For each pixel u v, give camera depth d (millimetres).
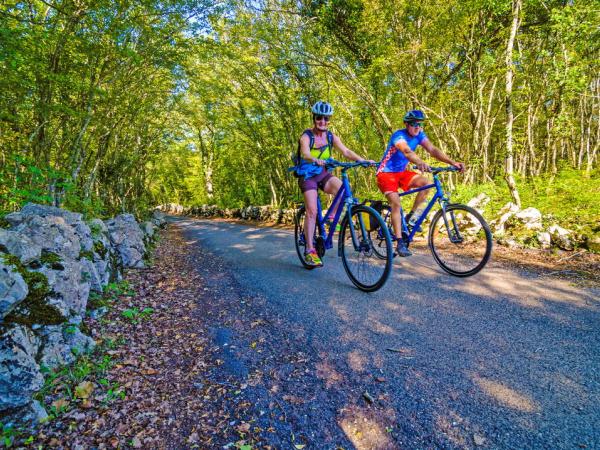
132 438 1919
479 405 1971
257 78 15047
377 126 11734
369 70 9977
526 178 10602
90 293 3834
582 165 12258
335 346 2768
